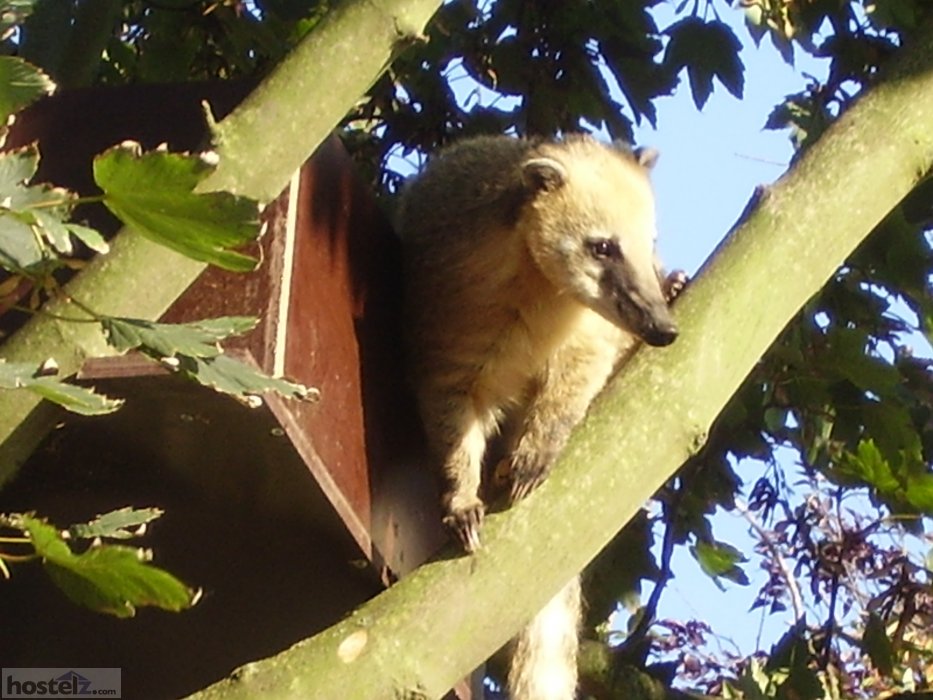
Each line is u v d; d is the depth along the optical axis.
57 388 3.04
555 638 6.89
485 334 6.16
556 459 4.60
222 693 4.09
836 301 7.36
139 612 5.45
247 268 3.18
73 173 5.04
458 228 6.28
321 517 4.99
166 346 3.23
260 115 3.99
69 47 6.17
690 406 4.47
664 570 7.11
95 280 3.81
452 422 6.09
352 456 5.20
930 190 7.22
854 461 6.92
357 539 5.08
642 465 4.42
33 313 3.44
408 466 5.84
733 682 7.24
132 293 3.82
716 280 4.64
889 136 4.85
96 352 3.79
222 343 4.44
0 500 5.09
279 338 4.70
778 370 7.00
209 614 5.50
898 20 6.97
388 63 4.12
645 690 6.93
